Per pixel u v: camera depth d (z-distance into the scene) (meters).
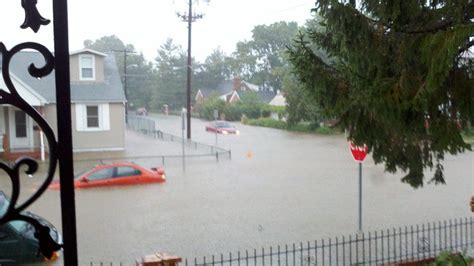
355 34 6.16
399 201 15.41
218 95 76.56
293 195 16.62
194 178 20.08
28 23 1.97
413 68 6.00
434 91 5.63
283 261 9.54
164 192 17.11
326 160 25.73
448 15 5.90
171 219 13.37
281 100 68.00
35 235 2.03
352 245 10.60
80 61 29.06
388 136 6.77
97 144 29.12
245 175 20.91
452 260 6.34
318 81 6.77
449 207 14.53
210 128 45.69
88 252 10.49
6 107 26.31
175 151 29.28
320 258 9.73
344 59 7.03
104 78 29.88
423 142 6.92
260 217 13.52
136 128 45.66
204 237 11.59
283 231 12.05
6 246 8.47
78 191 17.20
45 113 27.34
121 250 10.62
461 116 6.27
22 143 26.69
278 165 23.94
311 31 10.02
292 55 7.07
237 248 10.68
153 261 6.67
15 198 1.98
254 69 85.38
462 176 20.00
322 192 17.12
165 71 86.56
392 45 6.16
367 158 25.95
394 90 5.98
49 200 15.37
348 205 14.95
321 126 44.06
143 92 87.06
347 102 6.56
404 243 10.65
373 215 13.60
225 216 13.65
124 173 18.52
